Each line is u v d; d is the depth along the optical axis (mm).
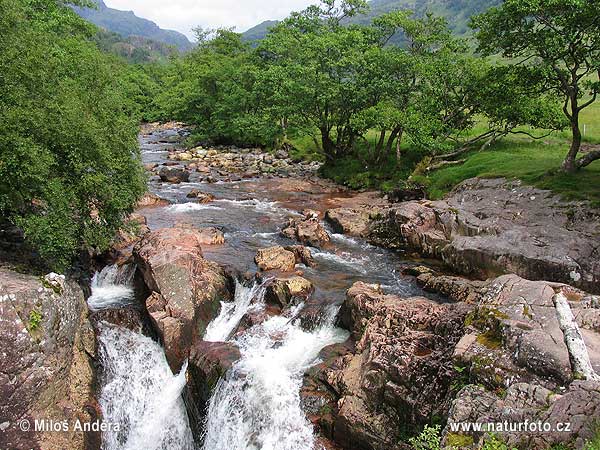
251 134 58344
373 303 16297
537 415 8578
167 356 16641
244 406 14250
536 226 21406
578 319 11742
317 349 16266
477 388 10195
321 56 38906
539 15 21375
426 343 13336
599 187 22984
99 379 16078
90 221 18500
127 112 39594
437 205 25797
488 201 25047
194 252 19828
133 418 16016
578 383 8547
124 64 99938
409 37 38594
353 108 40062
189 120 72562
